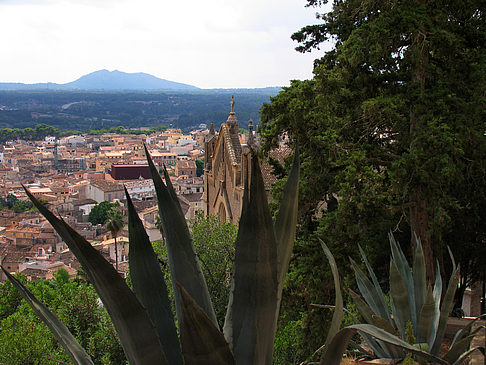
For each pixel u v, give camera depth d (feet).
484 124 56.95
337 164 56.95
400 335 25.79
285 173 73.46
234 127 109.81
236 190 103.71
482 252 66.13
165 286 13.88
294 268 61.00
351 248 55.83
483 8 61.11
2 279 286.25
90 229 385.70
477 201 62.13
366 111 55.31
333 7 77.92
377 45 55.42
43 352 67.77
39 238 355.15
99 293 11.60
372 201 52.44
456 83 57.21
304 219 65.36
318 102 59.11
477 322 30.25
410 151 52.60
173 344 13.56
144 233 13.75
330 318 54.24
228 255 77.92
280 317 60.44
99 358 70.44
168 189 14.20
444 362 12.62
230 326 12.11
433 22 56.70
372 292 27.43
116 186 541.34
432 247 60.90
